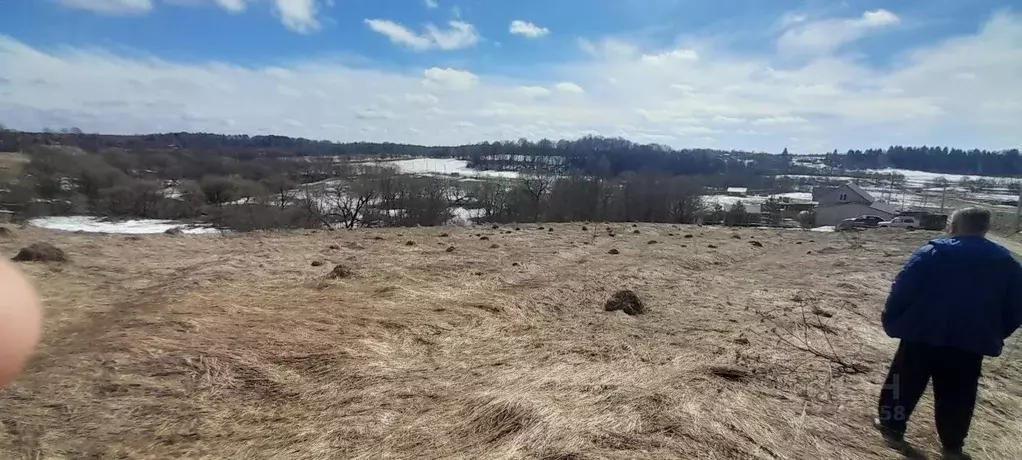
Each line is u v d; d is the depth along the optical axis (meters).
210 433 3.62
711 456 3.40
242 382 4.36
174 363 4.59
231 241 11.69
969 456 3.52
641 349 5.41
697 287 8.48
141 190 35.25
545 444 3.44
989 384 4.73
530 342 5.58
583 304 7.20
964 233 3.53
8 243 9.47
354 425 3.75
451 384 4.48
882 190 62.03
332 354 4.99
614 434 3.59
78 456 3.28
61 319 5.56
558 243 12.88
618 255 11.37
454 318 6.30
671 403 4.05
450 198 41.94
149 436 3.54
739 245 13.79
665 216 41.81
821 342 5.67
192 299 6.61
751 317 6.69
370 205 38.03
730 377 4.70
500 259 10.29
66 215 31.66
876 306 7.35
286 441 3.55
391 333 5.68
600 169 56.84
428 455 3.40
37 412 3.69
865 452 3.55
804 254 12.53
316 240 12.27
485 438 3.58
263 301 6.68
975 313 3.31
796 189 68.88
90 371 4.33
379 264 9.31
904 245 13.96
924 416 4.04
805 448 3.56
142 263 8.74
